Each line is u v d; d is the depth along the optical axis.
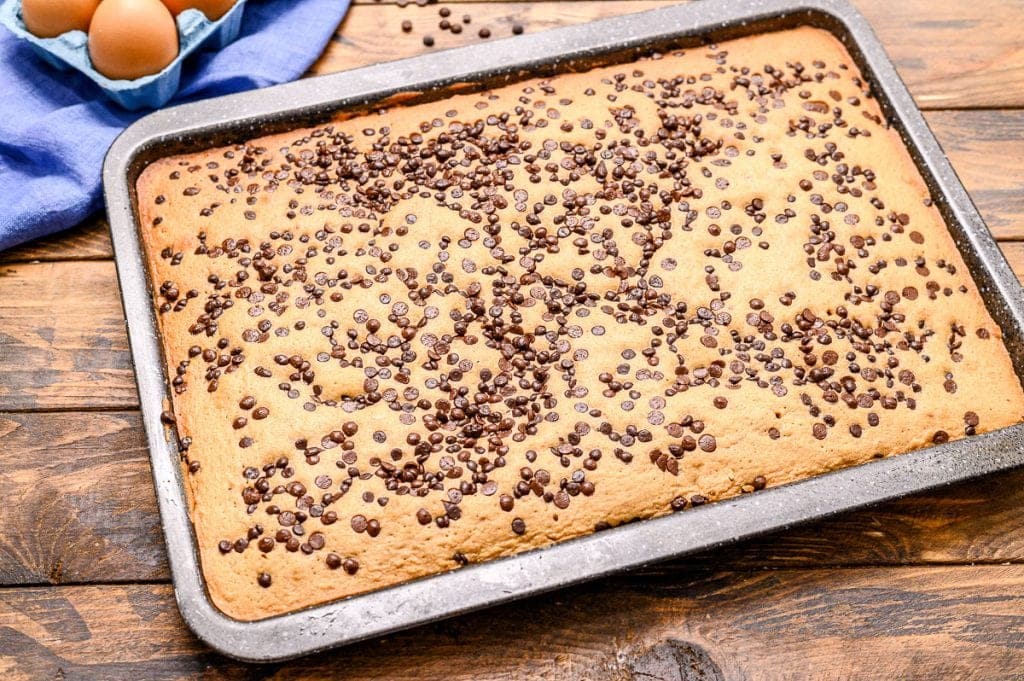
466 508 0.81
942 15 1.00
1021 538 0.85
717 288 0.87
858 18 0.94
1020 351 0.85
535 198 0.89
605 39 0.92
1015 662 0.82
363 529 0.81
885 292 0.87
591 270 0.87
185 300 0.86
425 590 0.78
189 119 0.89
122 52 0.89
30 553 0.83
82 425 0.86
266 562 0.80
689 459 0.83
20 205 0.89
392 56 0.98
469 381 0.84
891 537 0.85
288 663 0.81
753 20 0.94
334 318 0.85
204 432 0.83
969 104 0.97
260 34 0.96
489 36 0.98
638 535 0.79
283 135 0.90
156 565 0.83
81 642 0.82
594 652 0.82
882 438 0.84
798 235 0.88
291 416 0.83
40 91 0.93
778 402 0.84
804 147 0.91
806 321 0.86
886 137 0.91
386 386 0.84
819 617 0.83
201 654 0.81
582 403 0.83
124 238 0.85
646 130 0.91
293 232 0.88
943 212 0.89
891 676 0.82
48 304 0.89
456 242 0.87
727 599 0.83
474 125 0.91
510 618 0.82
